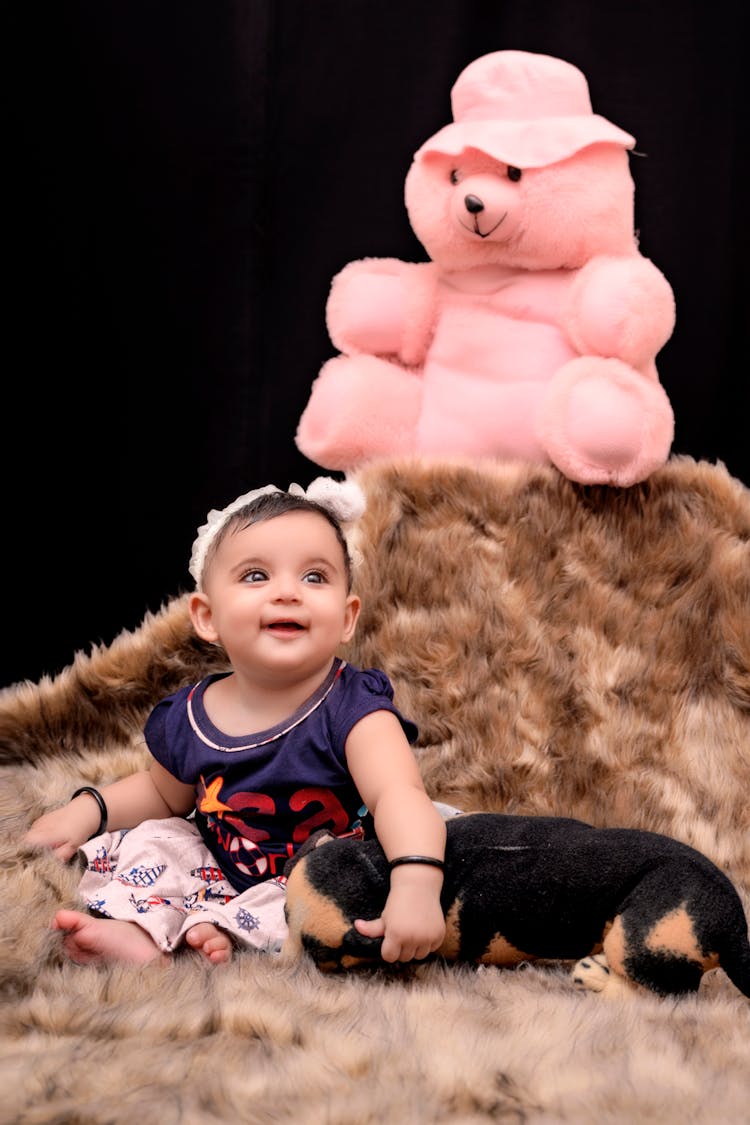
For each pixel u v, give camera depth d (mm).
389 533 1668
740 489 1678
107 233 2084
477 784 1564
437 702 1605
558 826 1170
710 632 1603
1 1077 856
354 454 1824
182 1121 796
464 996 1028
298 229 2117
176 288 2105
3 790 1464
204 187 2086
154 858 1316
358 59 2074
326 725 1304
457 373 1807
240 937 1182
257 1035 940
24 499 2123
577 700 1594
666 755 1566
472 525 1676
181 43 2055
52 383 2105
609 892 1104
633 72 2016
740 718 1578
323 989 1024
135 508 2148
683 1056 898
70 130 2055
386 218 2105
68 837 1357
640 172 2031
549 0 2020
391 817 1165
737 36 1995
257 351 2127
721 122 2012
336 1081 857
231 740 1336
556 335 1757
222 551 1361
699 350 2057
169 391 2125
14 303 2078
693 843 1498
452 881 1140
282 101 2088
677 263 2043
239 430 2129
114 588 2162
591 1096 831
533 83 1764
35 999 992
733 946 1057
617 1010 991
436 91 2061
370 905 1122
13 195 2051
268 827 1308
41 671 2160
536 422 1710
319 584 1343
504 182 1727
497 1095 834
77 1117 804
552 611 1636
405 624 1643
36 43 2027
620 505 1675
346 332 1869
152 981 1044
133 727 1680
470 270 1825
